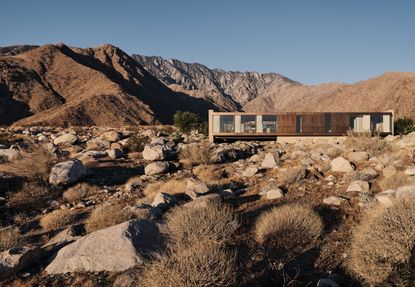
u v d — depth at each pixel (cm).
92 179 1909
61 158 2052
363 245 679
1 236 1052
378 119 3775
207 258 628
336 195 1191
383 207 877
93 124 11006
